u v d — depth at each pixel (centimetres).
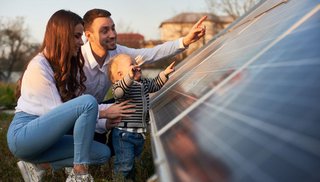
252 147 100
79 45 332
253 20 341
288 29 184
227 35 405
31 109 321
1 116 1032
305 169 80
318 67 119
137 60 358
